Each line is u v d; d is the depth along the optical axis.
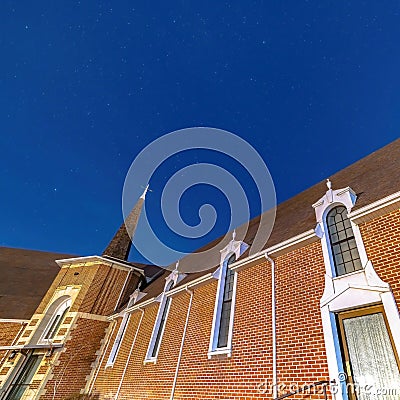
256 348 9.16
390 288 6.78
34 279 27.81
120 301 24.11
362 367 6.64
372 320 6.91
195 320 12.99
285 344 8.35
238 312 10.78
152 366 13.89
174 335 13.80
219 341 11.13
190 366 11.45
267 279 10.34
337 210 9.64
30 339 20.97
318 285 8.46
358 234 8.25
